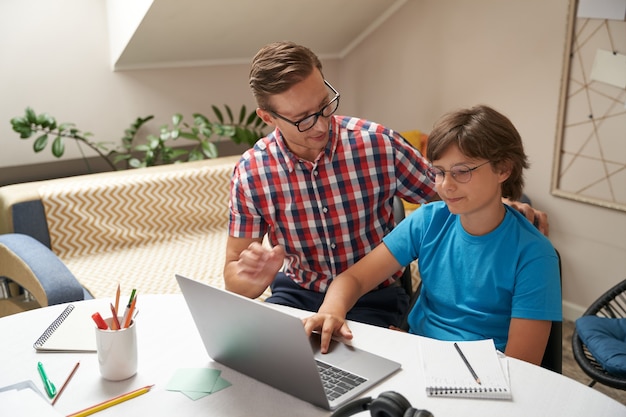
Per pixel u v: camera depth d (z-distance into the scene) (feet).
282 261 4.86
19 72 9.72
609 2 7.98
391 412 2.86
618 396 7.55
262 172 5.49
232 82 11.67
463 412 3.44
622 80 8.07
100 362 3.86
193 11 9.50
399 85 11.38
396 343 4.19
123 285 7.85
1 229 8.63
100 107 10.46
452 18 10.13
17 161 9.97
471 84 10.07
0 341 4.36
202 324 3.96
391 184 5.65
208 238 9.33
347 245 5.66
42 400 3.44
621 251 8.58
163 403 3.63
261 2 9.80
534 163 9.40
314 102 4.97
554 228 9.33
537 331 4.32
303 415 3.49
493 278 4.53
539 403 3.49
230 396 3.69
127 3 9.53
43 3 9.69
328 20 10.99
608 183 8.52
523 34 9.16
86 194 8.80
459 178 4.32
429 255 4.92
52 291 6.46
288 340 3.41
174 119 10.37
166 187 9.30
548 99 9.02
